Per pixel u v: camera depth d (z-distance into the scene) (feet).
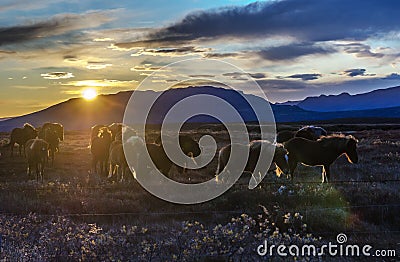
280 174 73.41
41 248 29.96
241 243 29.63
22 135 112.47
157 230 41.39
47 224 40.06
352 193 52.49
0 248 28.94
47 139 98.73
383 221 45.96
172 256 28.91
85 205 51.44
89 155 115.85
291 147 70.23
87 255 28.76
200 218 48.39
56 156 113.50
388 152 103.50
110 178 79.00
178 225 43.34
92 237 31.42
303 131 94.63
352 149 68.49
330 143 68.80
